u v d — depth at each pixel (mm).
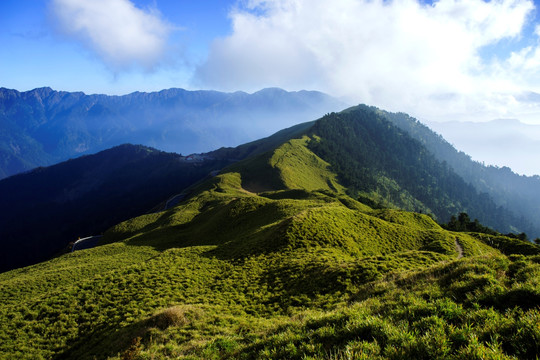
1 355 19234
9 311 24938
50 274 39688
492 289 9820
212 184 145000
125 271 31531
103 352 17391
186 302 22875
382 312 10531
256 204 73000
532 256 13328
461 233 59344
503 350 6465
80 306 24344
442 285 12867
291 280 25578
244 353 9656
